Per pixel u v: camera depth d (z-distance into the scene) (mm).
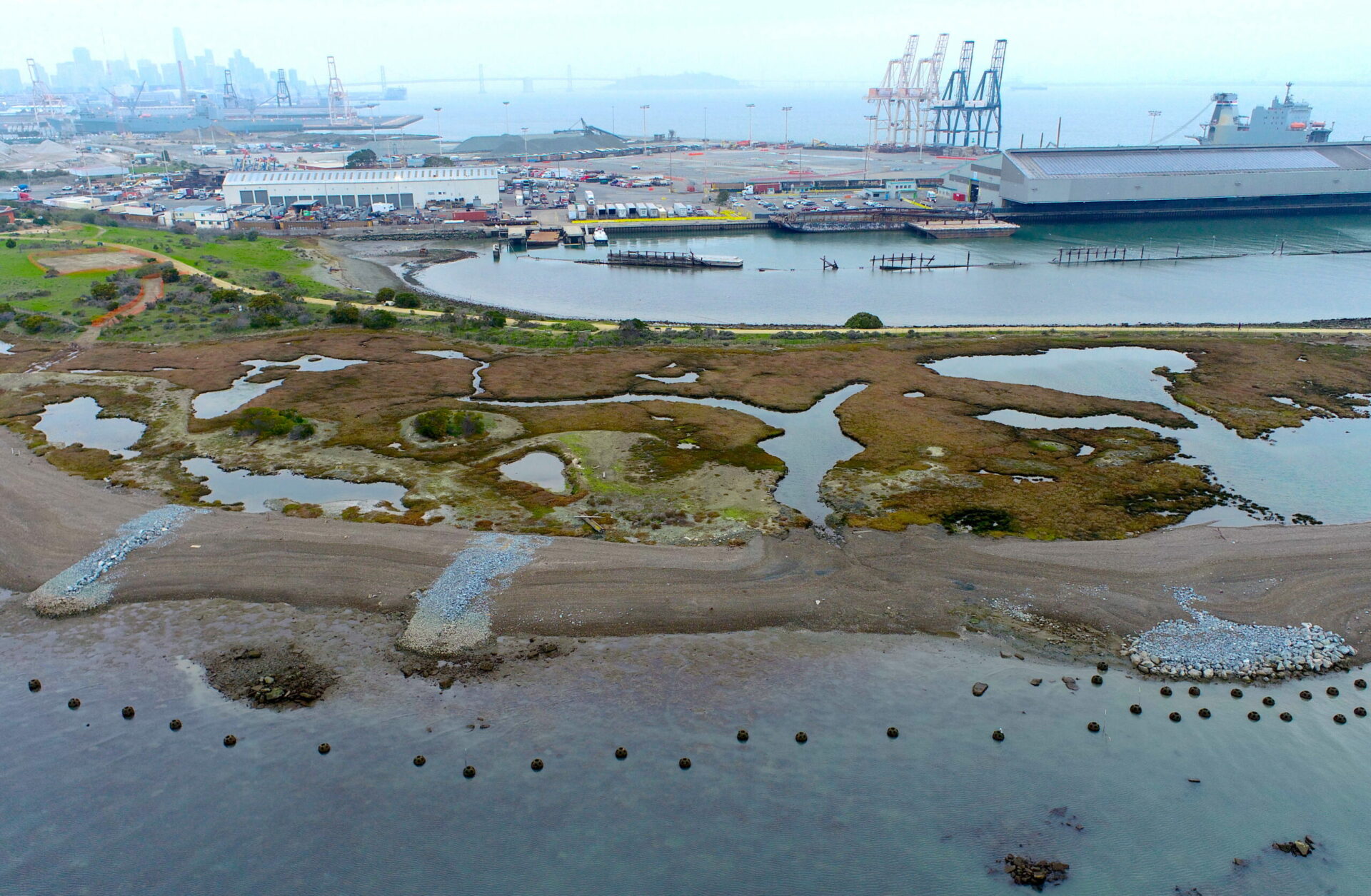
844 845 40969
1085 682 51812
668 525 69000
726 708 49719
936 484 76750
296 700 49906
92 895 38281
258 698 50000
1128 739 47406
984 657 54031
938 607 58688
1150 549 65125
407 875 39281
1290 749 46781
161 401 97750
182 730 47656
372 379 105812
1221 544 65750
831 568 62844
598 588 60000
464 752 46188
